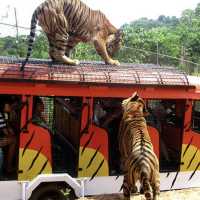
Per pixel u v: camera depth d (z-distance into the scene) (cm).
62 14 1039
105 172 985
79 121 965
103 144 980
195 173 1061
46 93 934
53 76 945
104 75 984
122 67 1055
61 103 1009
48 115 1031
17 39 1792
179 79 1032
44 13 1028
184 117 1039
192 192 1046
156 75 1023
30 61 1016
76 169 968
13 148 940
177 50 3061
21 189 923
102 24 1105
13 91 915
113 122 1025
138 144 900
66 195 944
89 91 961
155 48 2912
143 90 998
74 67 993
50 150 941
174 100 1071
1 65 942
